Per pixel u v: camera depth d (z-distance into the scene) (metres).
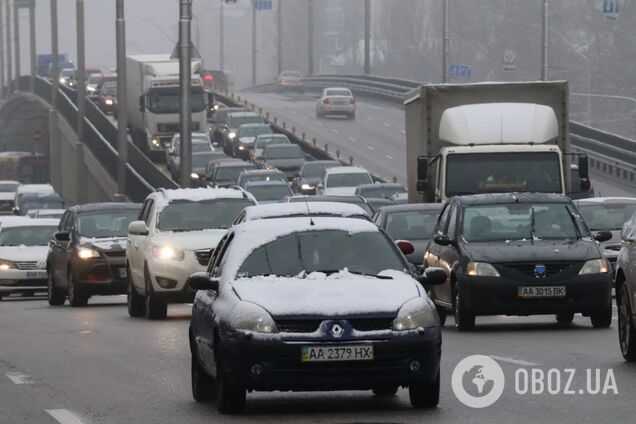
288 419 31.14
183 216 66.31
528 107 75.75
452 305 53.75
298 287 32.25
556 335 49.53
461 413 31.25
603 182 164.00
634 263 39.66
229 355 31.45
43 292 100.31
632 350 40.16
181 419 31.64
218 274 34.75
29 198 180.12
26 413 33.09
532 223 54.31
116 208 79.69
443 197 73.88
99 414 32.69
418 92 78.19
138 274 66.50
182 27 125.75
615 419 29.80
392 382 31.22
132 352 47.53
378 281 32.72
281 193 136.38
